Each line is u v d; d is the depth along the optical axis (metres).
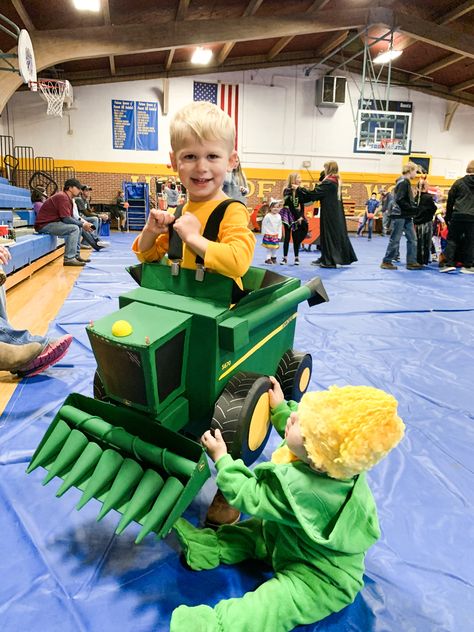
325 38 11.81
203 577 1.14
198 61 11.58
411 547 1.27
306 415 0.95
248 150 13.27
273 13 9.05
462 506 1.45
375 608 1.08
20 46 5.52
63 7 7.34
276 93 13.09
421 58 12.07
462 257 6.13
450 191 6.05
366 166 13.98
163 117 12.62
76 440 1.22
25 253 4.71
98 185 12.70
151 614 1.04
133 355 1.09
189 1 8.06
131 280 4.92
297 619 0.99
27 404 2.00
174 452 1.14
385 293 4.60
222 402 1.26
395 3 9.52
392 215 6.19
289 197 6.38
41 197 8.84
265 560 1.19
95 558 1.19
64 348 2.31
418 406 2.13
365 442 0.87
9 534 1.26
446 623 1.05
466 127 14.34
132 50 8.37
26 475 1.50
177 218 1.42
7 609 1.04
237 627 0.93
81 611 1.04
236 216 1.34
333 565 1.02
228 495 1.04
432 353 2.87
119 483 1.12
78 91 12.10
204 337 1.22
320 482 0.98
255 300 1.41
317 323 3.42
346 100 13.52
